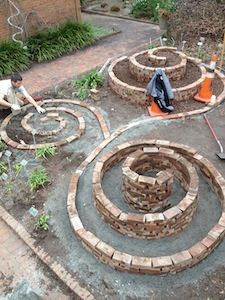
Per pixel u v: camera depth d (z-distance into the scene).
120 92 8.40
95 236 4.74
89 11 16.11
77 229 4.85
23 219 5.36
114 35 12.91
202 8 11.40
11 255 4.92
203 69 8.94
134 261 4.32
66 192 5.83
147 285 4.36
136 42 12.08
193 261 4.43
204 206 5.38
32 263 4.79
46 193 5.82
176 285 4.34
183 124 7.41
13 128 7.45
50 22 11.81
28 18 11.14
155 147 5.85
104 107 8.16
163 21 12.29
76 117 7.69
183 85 8.41
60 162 6.48
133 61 8.82
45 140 7.07
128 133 7.17
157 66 8.77
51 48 10.91
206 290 4.28
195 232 4.98
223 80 8.81
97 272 4.55
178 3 12.48
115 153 6.02
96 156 6.49
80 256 4.78
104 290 4.34
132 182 4.98
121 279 4.45
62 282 4.51
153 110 7.79
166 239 4.89
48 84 9.30
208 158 6.41
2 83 7.67
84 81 9.00
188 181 5.34
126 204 5.47
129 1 17.03
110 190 5.75
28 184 5.99
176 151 6.08
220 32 11.13
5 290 4.46
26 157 6.62
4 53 10.03
